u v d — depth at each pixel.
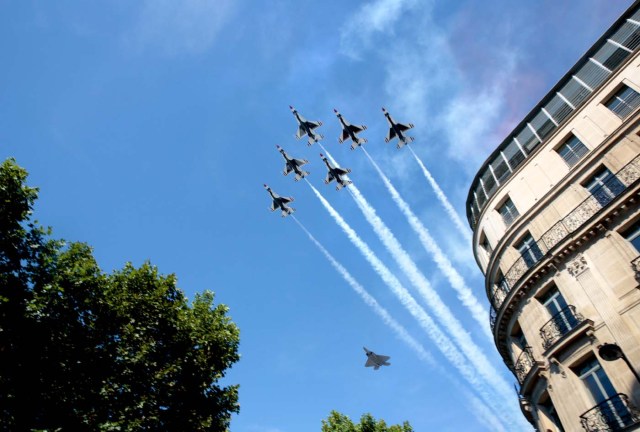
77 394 15.68
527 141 25.55
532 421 22.67
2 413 14.39
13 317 15.16
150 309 19.41
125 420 15.84
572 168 21.05
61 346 16.02
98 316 17.55
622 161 19.19
